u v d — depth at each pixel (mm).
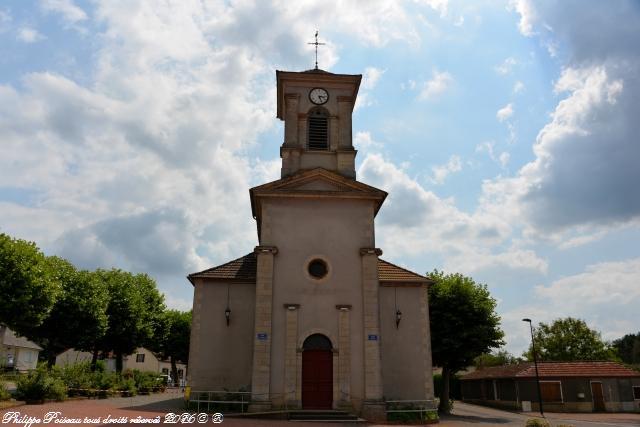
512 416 29625
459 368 31453
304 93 23781
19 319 25094
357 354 19578
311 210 21219
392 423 18703
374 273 20469
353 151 22750
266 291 19891
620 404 37156
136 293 37094
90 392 22844
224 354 21344
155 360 64562
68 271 31828
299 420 17984
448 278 31500
